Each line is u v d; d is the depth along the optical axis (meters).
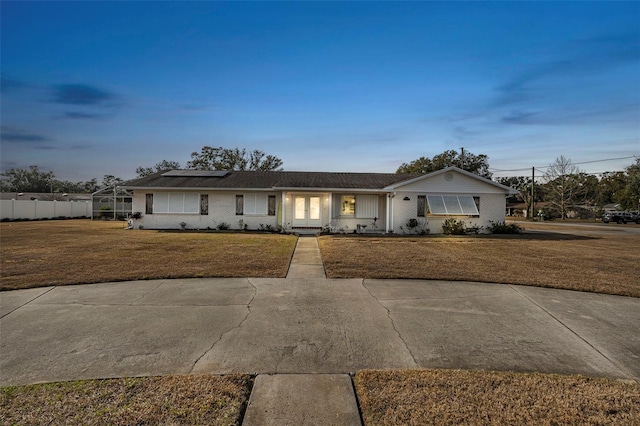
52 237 14.55
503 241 14.68
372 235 17.22
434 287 6.62
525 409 2.76
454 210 18.05
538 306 5.53
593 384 3.17
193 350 3.84
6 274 7.28
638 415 2.70
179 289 6.33
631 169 49.88
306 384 3.16
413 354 3.80
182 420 2.57
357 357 3.71
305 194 19.22
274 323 4.69
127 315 4.95
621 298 6.03
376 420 2.60
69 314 4.96
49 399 2.84
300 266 8.66
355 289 6.45
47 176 73.75
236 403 2.81
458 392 2.99
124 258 9.34
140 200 19.50
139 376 3.25
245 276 7.36
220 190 19.38
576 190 51.03
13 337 4.15
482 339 4.23
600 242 14.94
